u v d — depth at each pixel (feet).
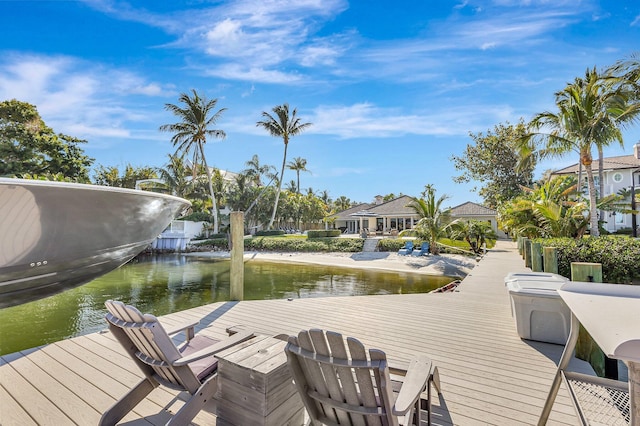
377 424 4.53
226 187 97.76
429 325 12.89
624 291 5.03
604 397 5.06
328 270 45.27
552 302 10.70
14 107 69.87
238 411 5.55
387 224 100.58
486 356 9.84
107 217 6.35
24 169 67.97
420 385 4.71
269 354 5.98
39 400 7.43
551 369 8.96
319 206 125.80
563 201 42.68
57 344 10.64
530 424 6.46
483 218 82.69
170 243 68.39
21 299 6.06
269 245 71.05
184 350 7.05
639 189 63.31
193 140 76.23
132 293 30.07
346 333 11.95
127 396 6.36
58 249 5.80
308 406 4.94
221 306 15.87
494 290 20.18
